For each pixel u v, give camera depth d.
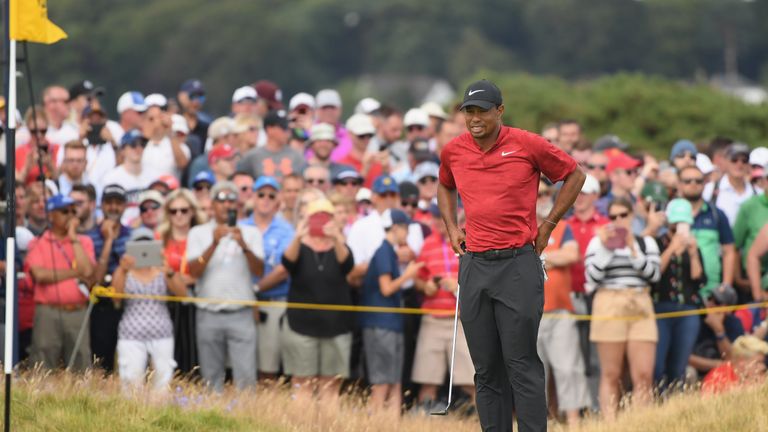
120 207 35.38
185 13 193.12
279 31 199.38
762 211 39.28
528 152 24.75
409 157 43.59
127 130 43.78
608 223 35.91
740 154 40.75
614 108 78.31
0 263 34.22
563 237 36.22
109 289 34.38
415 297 37.25
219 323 35.28
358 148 43.66
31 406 27.31
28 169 36.81
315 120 49.25
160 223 36.50
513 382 25.00
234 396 31.98
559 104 79.38
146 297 34.53
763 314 38.56
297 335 35.62
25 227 35.59
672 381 36.50
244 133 42.91
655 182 39.53
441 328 36.56
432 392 36.75
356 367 37.03
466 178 25.03
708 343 37.69
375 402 35.03
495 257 24.84
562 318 36.16
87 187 35.78
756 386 31.59
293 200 38.22
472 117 24.59
